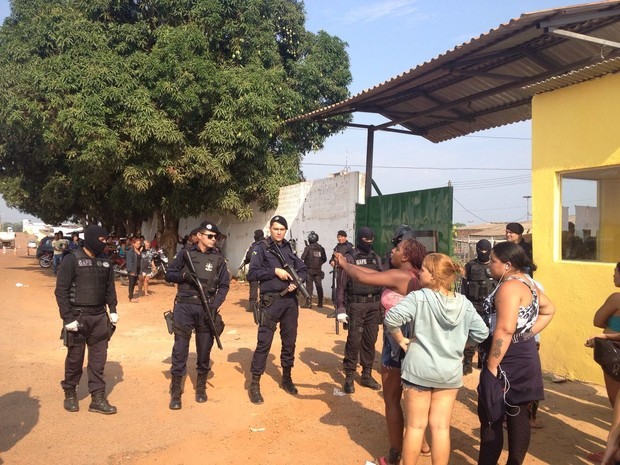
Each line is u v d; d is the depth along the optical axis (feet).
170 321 20.31
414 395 13.05
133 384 22.57
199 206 62.39
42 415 18.76
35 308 44.19
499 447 13.42
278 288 20.85
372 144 44.14
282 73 62.44
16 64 60.39
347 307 22.33
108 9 56.75
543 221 25.62
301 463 15.40
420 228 38.42
